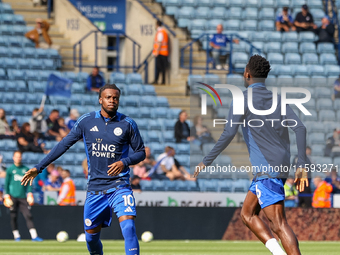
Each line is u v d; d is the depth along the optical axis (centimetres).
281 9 7050
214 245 3722
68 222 4069
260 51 6388
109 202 1948
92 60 6475
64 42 6531
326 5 7138
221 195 4188
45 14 6769
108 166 1909
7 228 4069
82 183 4834
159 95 6059
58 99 5772
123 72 6569
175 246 3644
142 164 4744
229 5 6994
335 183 4197
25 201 3969
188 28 6750
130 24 6625
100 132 1947
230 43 6150
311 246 3669
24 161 4972
